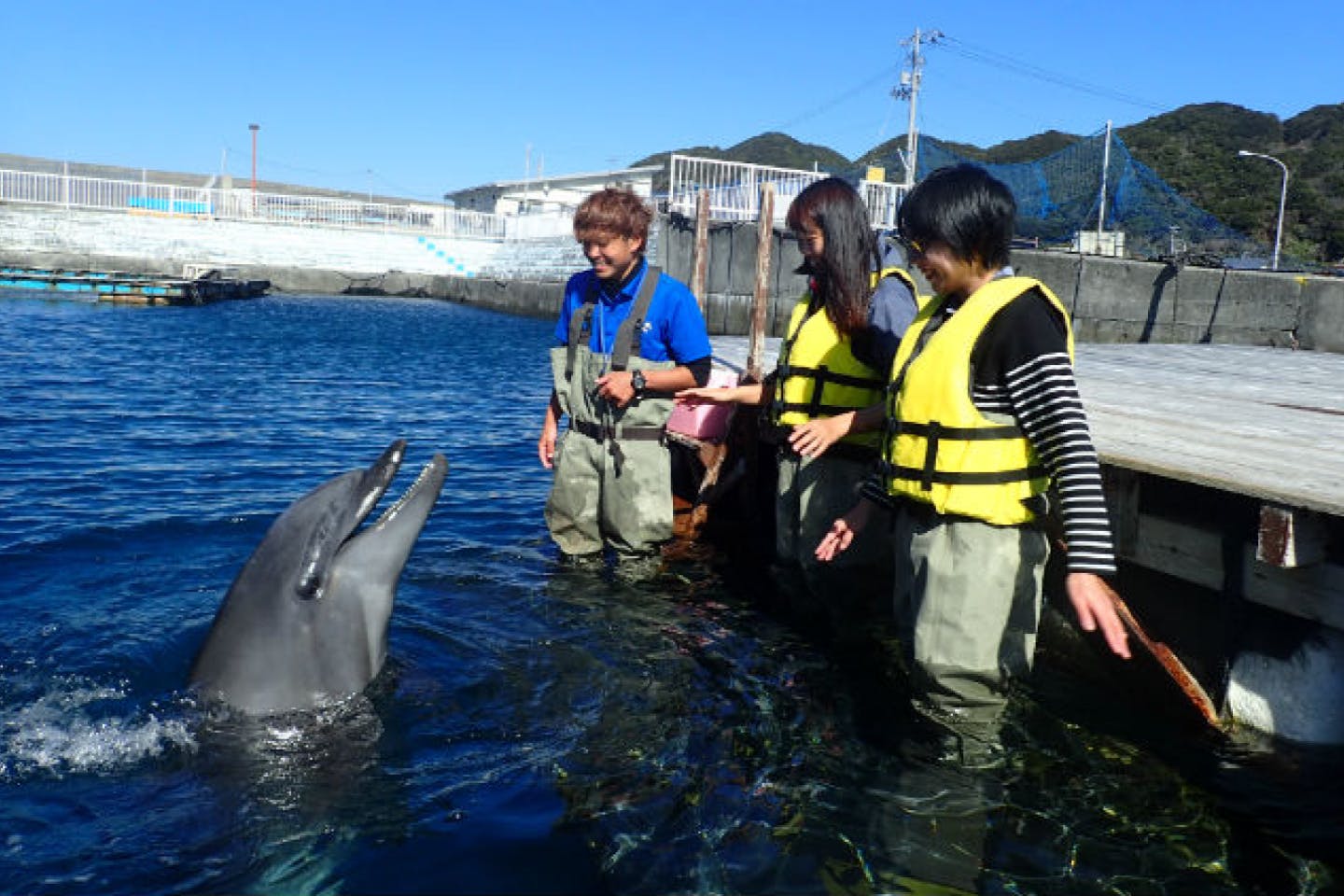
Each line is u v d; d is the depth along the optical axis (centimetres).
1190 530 394
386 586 366
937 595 342
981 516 329
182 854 271
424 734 342
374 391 1289
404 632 429
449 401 1228
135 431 880
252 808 294
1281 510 343
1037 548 343
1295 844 304
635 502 541
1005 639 355
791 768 333
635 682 394
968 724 362
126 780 304
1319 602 352
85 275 2930
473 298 3678
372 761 322
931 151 2998
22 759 313
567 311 551
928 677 356
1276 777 345
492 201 5334
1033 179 2477
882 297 433
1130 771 345
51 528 555
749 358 658
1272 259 2616
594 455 540
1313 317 1866
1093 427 524
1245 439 492
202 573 490
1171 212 2461
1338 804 328
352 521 354
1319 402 688
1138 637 380
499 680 388
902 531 365
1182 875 285
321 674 347
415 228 4166
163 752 319
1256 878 285
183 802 295
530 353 2000
